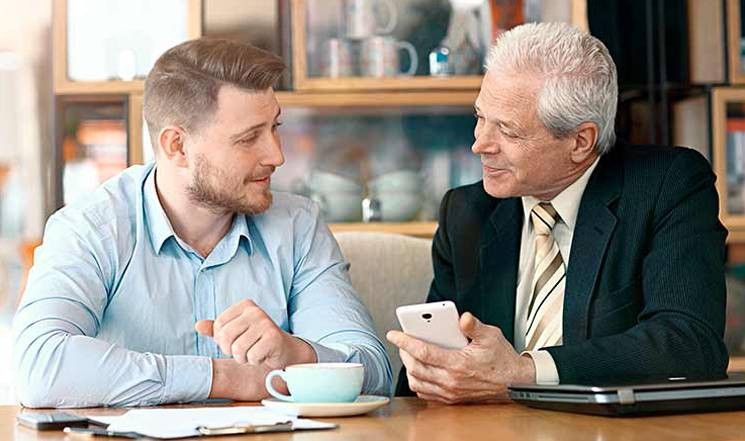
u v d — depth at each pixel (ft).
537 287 7.37
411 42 12.13
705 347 6.43
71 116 11.94
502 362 5.88
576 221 7.27
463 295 7.60
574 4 12.03
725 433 4.68
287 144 12.29
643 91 12.21
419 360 5.82
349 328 7.05
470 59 12.14
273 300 7.33
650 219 7.13
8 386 14.29
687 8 12.15
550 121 6.99
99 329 7.03
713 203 7.25
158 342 7.08
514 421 5.15
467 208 7.79
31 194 15.39
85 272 6.82
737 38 12.13
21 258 15.20
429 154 12.42
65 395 5.96
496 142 7.16
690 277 6.79
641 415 5.24
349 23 12.04
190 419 5.04
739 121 12.16
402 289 8.50
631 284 7.08
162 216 7.10
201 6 11.93
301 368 5.49
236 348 5.98
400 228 12.13
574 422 5.08
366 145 12.37
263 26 12.35
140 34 11.95
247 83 6.90
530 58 7.04
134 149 11.87
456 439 4.60
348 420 5.24
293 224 7.54
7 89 15.58
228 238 7.28
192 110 6.91
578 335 7.05
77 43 11.93
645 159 7.36
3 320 14.96
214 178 6.97
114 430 4.75
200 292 7.20
